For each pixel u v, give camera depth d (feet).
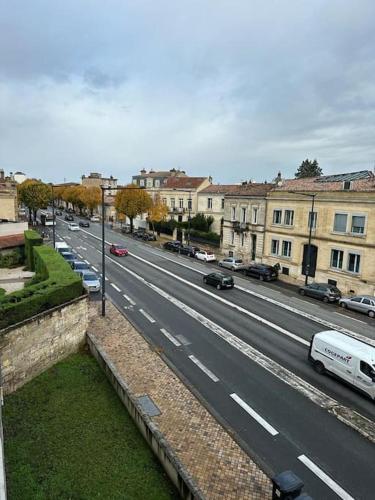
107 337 61.41
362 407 43.45
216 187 200.54
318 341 51.85
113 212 297.74
